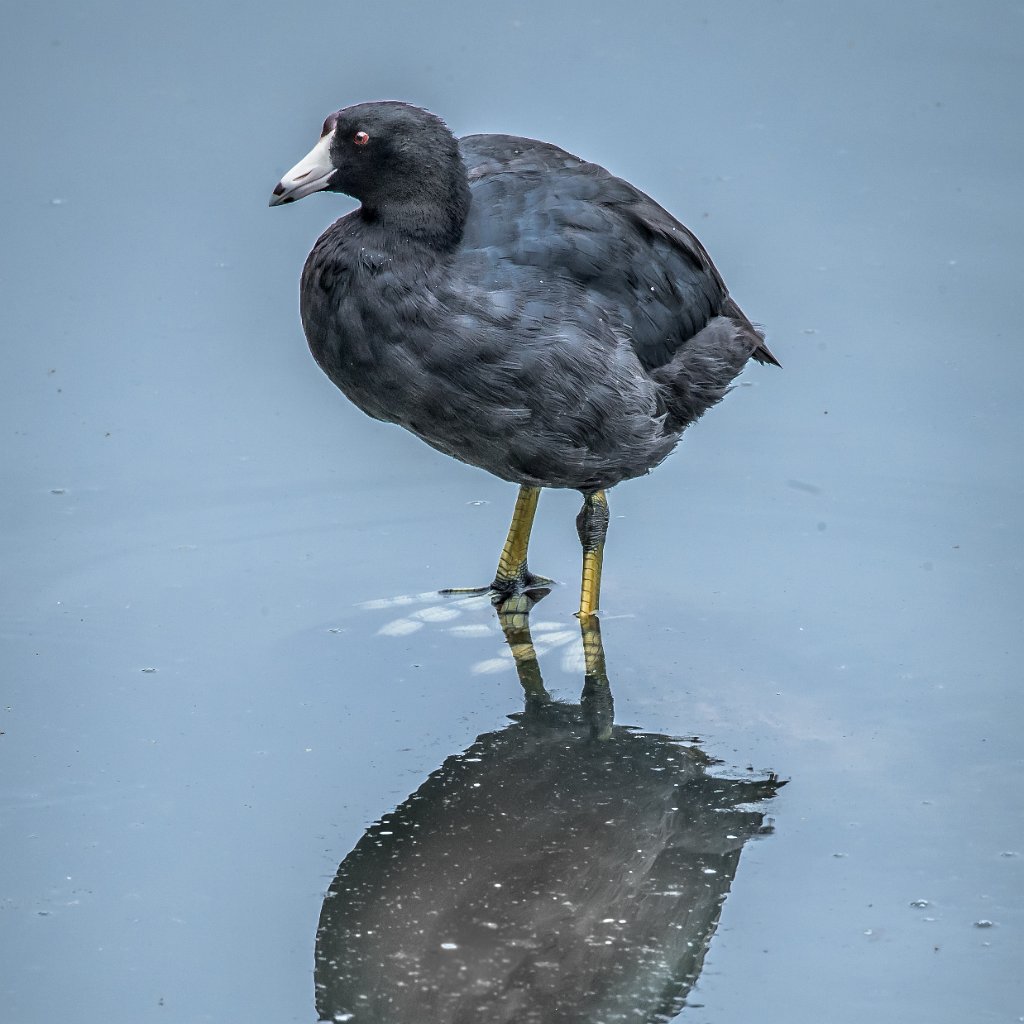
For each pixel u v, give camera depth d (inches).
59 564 489.4
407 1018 319.6
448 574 498.6
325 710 430.6
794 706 432.1
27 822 379.2
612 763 408.5
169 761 405.4
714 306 472.1
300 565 498.0
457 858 369.7
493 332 412.8
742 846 374.0
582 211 435.5
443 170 412.8
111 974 331.9
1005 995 324.8
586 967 333.4
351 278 413.1
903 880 360.5
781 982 329.4
